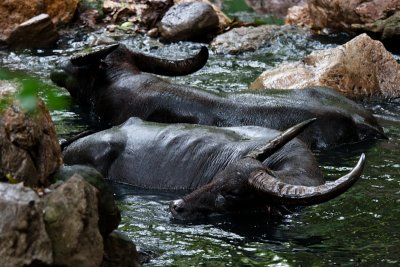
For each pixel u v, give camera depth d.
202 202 22.50
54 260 13.36
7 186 13.38
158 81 32.31
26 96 12.87
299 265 18.92
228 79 39.00
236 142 25.20
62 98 16.00
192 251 19.78
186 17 46.81
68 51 44.47
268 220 22.11
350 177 20.23
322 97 31.38
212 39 47.34
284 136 23.08
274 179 21.52
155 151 25.59
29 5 45.78
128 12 49.16
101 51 32.50
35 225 13.16
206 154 25.12
